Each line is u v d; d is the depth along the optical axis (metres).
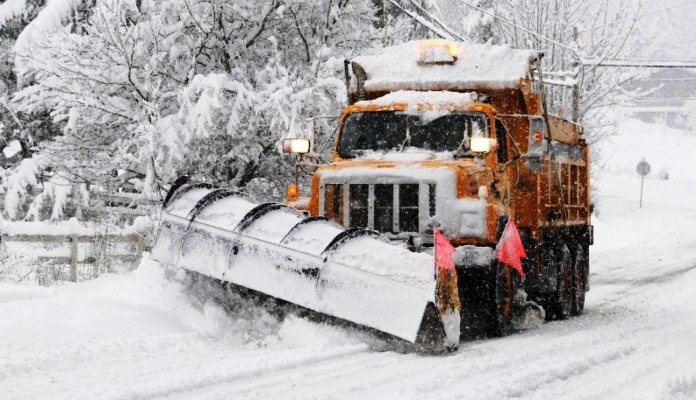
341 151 16.89
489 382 10.16
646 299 22.67
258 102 24.48
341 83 24.77
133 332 12.87
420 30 37.22
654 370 11.78
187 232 13.47
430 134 16.41
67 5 27.38
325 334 12.58
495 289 14.91
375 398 9.30
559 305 19.16
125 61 24.70
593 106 39.12
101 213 27.19
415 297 12.09
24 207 31.59
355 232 12.84
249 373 10.41
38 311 13.02
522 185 17.72
